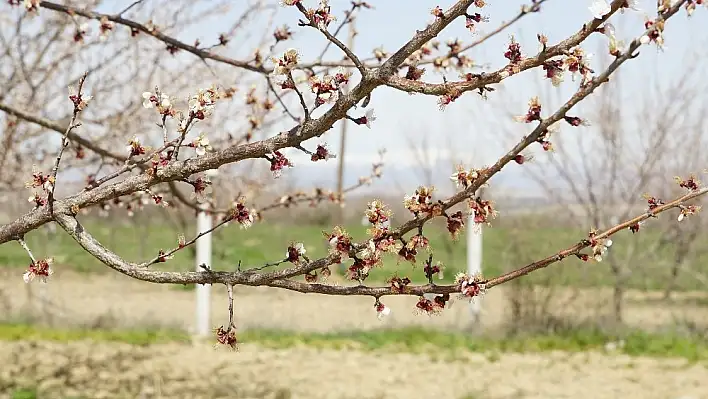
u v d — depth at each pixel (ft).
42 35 19.34
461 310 35.06
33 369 23.12
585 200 32.68
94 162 20.06
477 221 8.20
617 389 22.63
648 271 37.52
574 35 7.58
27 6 14.03
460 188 8.43
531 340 29.25
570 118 7.86
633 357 27.12
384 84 8.13
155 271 9.10
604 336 29.60
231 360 25.44
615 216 32.73
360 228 59.21
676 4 7.16
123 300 38.37
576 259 31.76
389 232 8.41
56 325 30.66
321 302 39.19
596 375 24.38
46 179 9.43
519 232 32.68
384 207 8.41
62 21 18.86
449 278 41.57
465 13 8.00
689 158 34.78
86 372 23.11
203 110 8.93
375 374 24.04
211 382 22.44
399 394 21.75
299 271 8.82
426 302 8.70
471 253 31.04
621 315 31.73
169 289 42.80
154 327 30.83
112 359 24.93
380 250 8.36
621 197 32.89
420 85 8.04
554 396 21.76
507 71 7.78
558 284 32.55
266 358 25.88
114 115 19.19
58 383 21.68
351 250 8.56
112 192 9.33
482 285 8.53
